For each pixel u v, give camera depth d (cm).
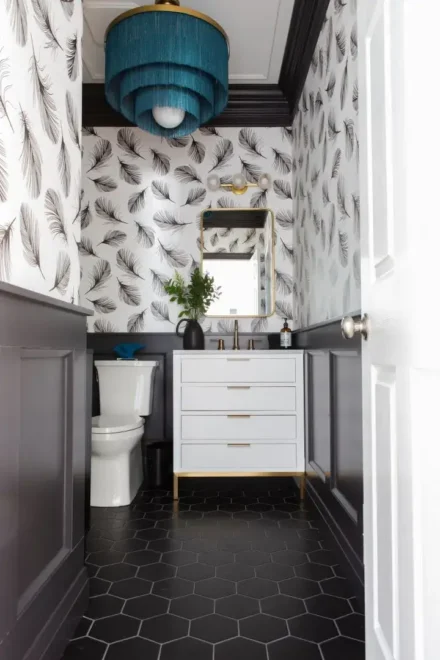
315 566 181
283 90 313
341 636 136
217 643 133
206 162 326
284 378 267
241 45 273
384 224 88
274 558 188
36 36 127
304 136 284
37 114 127
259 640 134
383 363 89
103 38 269
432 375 66
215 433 265
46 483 125
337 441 200
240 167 326
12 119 112
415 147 72
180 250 323
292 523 228
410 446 74
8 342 100
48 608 122
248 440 265
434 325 65
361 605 152
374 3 94
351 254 188
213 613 148
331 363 208
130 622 143
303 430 265
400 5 77
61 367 138
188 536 211
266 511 246
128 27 218
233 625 141
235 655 127
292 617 146
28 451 114
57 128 142
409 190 75
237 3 239
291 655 127
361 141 105
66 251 149
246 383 266
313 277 259
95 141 326
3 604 96
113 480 256
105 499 254
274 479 296
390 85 83
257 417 266
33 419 117
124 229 324
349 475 179
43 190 131
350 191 189
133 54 217
